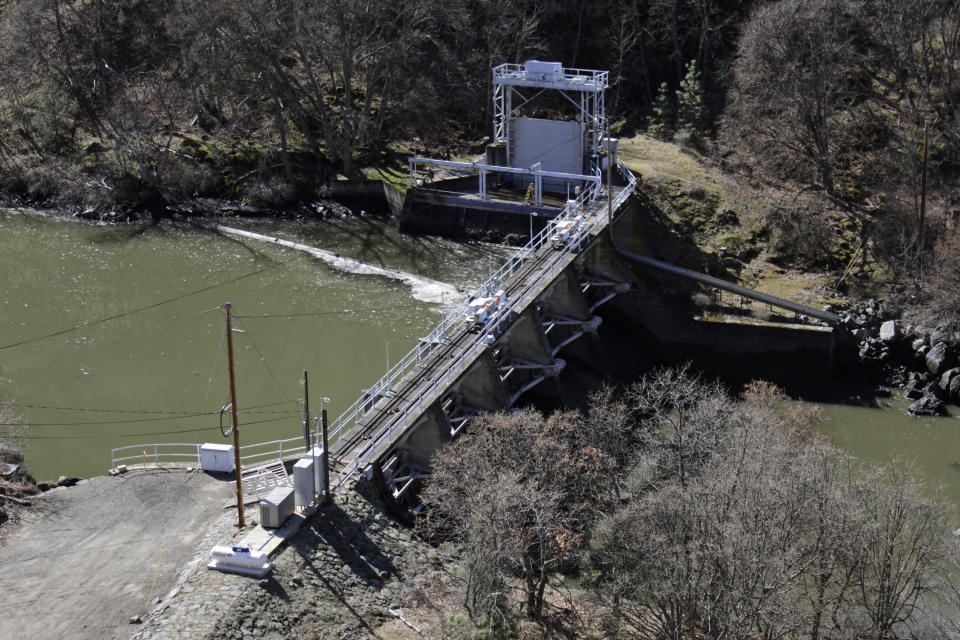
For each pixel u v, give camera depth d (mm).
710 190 79812
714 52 100812
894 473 48750
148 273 77062
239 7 84375
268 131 94375
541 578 38375
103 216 87688
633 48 102250
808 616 37438
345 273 76625
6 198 91562
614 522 40000
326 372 62344
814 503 37656
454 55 97562
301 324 68375
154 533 40156
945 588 40188
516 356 59375
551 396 59812
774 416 48281
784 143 81812
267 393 59906
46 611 35500
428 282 74625
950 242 69750
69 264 78688
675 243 74750
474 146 95250
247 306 71250
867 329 66312
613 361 66750
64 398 59094
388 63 89812
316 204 89000
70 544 39344
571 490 42625
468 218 81500
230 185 90375
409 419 47375
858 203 78250
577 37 101625
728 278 71938
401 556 41031
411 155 92250
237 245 82375
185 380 61312
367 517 42219
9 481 43812
